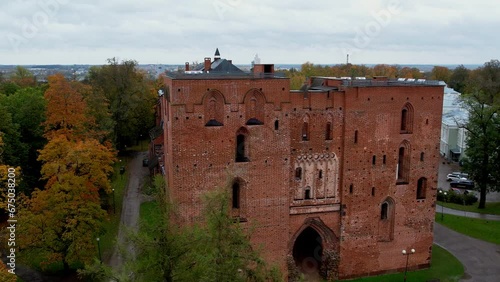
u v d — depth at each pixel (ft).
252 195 138.31
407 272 160.04
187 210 132.36
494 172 239.30
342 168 148.77
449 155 363.97
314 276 154.61
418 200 158.20
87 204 152.56
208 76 133.59
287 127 138.51
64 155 167.02
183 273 83.10
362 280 152.97
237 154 138.21
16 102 236.02
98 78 320.50
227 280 80.33
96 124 248.32
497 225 212.23
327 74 475.72
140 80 350.84
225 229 84.64
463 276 158.10
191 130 129.90
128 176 281.54
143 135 396.37
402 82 159.12
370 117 148.36
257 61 147.43
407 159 155.63
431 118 155.22
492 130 237.25
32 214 149.18
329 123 146.82
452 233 201.36
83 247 149.69
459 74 642.22
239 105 133.18
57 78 226.17
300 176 146.72
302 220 149.07
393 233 156.97
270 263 140.26
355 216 152.25
